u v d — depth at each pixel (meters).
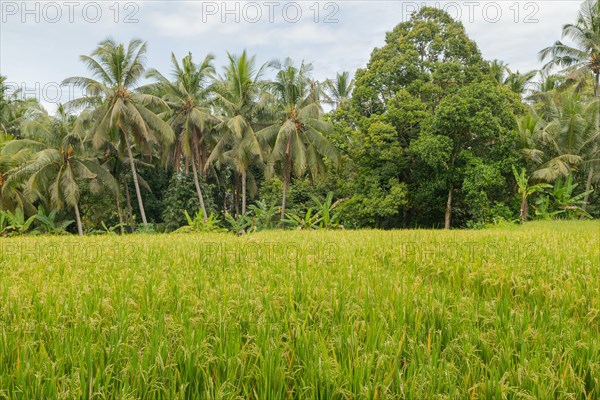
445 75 29.06
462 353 4.05
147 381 3.54
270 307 5.18
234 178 43.72
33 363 3.76
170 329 4.50
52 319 4.83
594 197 33.59
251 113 31.95
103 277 7.05
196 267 7.91
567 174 28.53
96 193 34.97
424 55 31.67
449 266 7.71
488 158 28.91
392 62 30.47
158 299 5.57
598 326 5.01
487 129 26.95
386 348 4.08
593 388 3.67
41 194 34.56
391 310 5.04
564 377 3.63
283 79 30.86
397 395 3.45
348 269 7.51
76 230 37.59
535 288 6.08
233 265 8.27
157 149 39.03
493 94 27.70
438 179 29.27
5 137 34.09
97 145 29.45
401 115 28.69
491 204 29.95
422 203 31.80
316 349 4.00
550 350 4.18
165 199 38.41
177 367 3.86
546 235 12.82
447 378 3.58
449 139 27.52
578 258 8.02
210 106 35.88
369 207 29.80
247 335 4.27
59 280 6.98
